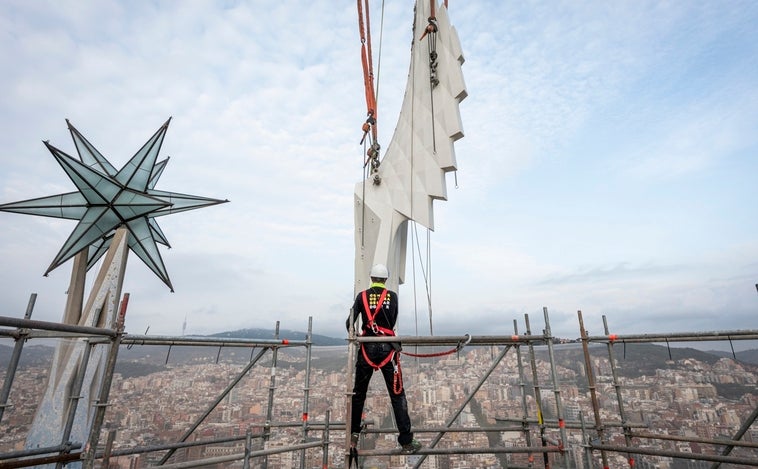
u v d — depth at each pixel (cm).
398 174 1169
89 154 791
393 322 566
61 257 710
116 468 726
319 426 763
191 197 869
